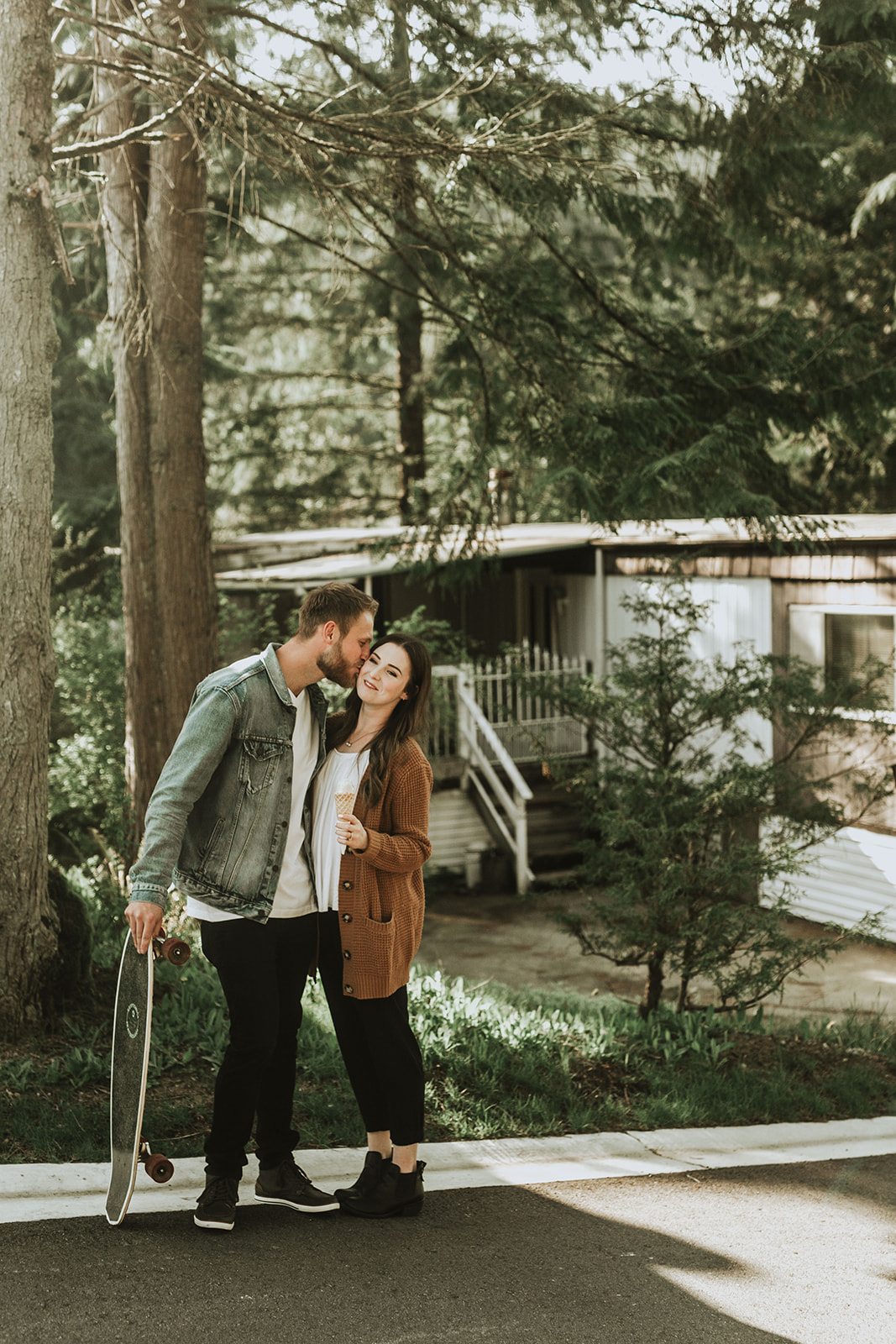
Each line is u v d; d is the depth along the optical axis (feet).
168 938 10.33
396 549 33.94
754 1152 15.72
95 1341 8.91
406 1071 11.66
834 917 35.19
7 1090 13.67
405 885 11.68
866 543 34.09
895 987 29.86
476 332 31.24
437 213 26.37
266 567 50.80
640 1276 11.02
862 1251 12.17
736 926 22.34
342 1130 13.89
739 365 32.91
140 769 29.71
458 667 43.21
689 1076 18.61
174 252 28.37
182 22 21.47
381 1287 10.24
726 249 35.50
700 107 26.94
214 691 10.80
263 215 27.20
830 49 24.91
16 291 15.43
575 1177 13.84
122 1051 10.62
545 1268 11.01
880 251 55.83
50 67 15.81
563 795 46.39
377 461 73.41
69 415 59.57
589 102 25.41
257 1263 10.45
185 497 29.22
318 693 11.61
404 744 11.62
